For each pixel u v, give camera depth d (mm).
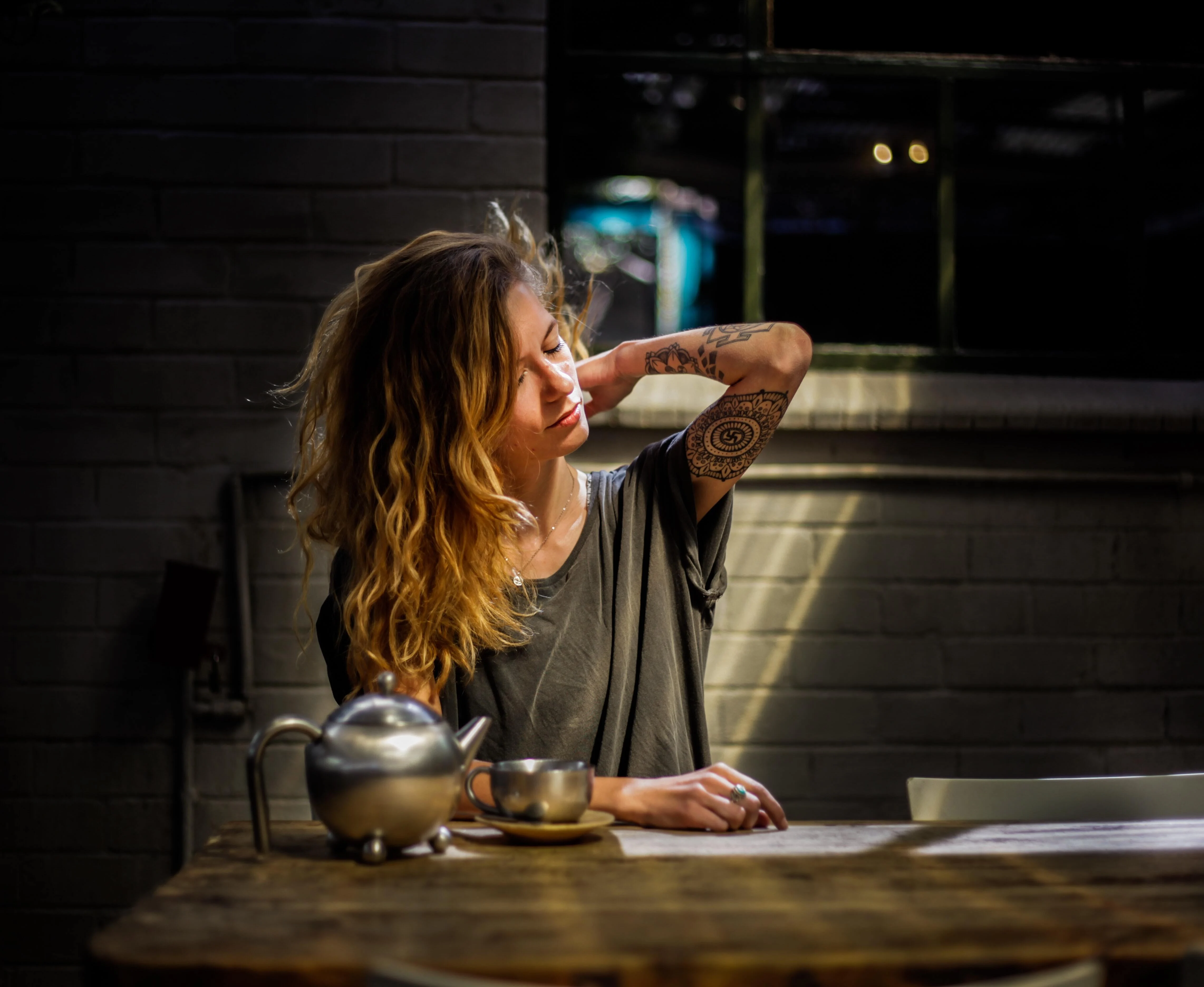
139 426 2037
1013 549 2119
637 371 1441
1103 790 1218
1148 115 2303
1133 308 2289
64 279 2033
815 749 2072
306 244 2057
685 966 632
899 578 2104
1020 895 786
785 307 2344
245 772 2014
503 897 774
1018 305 2314
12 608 2010
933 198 2307
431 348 1217
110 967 638
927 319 2312
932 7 2277
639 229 4801
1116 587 2127
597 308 2213
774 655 2080
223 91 2047
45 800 1998
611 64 2205
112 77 2037
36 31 2029
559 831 931
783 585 2090
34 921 1982
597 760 1257
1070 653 2111
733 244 2398
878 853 924
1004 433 2143
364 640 1185
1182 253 2309
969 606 2107
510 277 1257
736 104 2283
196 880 827
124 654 2020
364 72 2059
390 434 1255
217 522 2041
